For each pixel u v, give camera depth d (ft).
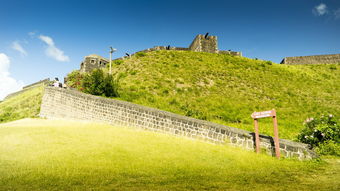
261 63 113.50
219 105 62.03
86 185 15.39
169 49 138.62
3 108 77.30
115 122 42.78
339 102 72.49
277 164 23.43
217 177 18.42
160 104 58.18
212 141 32.40
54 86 58.39
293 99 73.05
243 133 30.86
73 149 25.03
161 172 19.26
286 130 44.75
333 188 15.16
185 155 25.36
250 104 66.13
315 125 31.37
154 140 31.35
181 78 83.15
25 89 129.59
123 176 17.74
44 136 30.81
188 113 52.70
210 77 87.40
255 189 15.12
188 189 15.01
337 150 27.53
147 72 87.66
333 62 125.59
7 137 30.14
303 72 107.14
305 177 18.44
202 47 130.82
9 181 15.85
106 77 64.23
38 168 18.74
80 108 48.29
